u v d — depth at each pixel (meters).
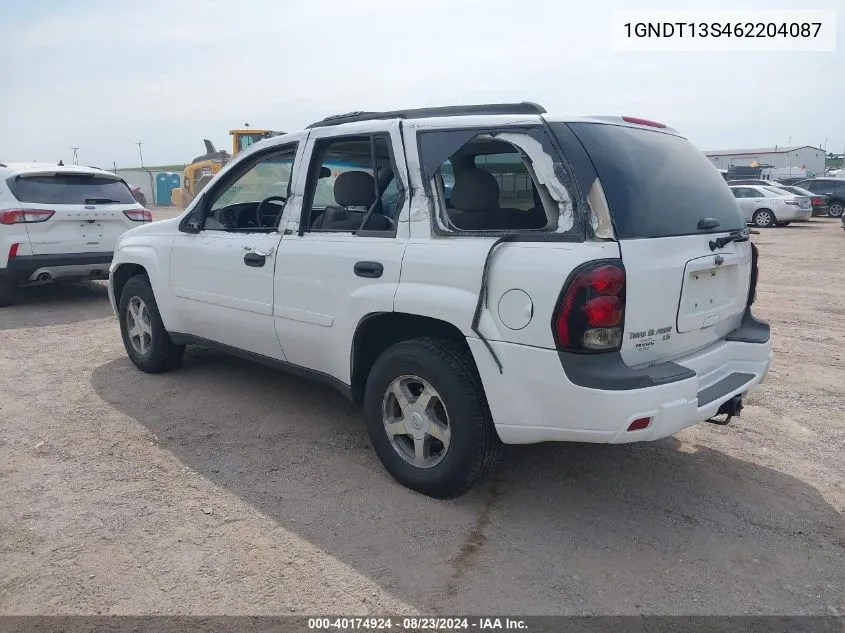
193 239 4.99
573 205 3.03
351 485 3.78
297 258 4.09
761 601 2.82
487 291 3.18
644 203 3.12
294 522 3.40
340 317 3.86
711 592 2.88
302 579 2.96
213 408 4.95
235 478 3.88
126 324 5.85
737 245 3.68
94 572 3.00
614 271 2.90
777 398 5.23
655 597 2.84
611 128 3.31
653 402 2.93
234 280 4.58
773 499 3.66
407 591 2.88
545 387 3.04
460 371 3.34
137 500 3.62
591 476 3.91
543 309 2.99
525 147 3.21
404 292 3.48
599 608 2.77
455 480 3.46
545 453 4.20
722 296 3.61
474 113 3.68
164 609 2.76
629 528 3.36
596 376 2.92
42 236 8.29
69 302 9.20
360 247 3.75
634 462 4.09
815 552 3.17
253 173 4.79
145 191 39.56
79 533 3.30
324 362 4.11
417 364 3.46
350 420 4.73
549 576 2.97
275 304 4.28
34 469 3.98
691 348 3.42
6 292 8.72
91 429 4.57
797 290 10.15
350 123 3.95
